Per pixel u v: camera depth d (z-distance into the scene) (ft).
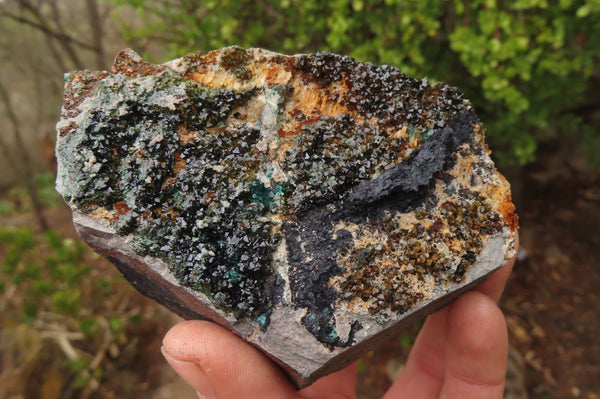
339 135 0.46
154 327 1.09
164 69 0.47
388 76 0.48
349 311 0.44
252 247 0.44
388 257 0.45
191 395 0.96
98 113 0.44
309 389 0.60
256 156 0.45
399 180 0.45
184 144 0.44
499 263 0.45
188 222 0.43
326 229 0.45
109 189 0.43
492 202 0.47
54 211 1.67
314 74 0.47
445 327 0.61
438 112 0.47
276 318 0.44
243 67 0.47
